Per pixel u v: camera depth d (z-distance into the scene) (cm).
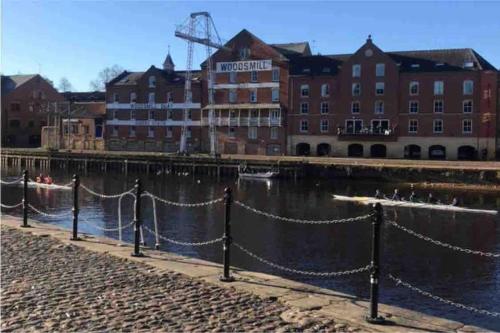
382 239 2867
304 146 8250
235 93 8700
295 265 2322
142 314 838
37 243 1431
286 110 8306
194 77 9381
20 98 11344
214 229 3148
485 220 3616
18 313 831
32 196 4697
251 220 3488
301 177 6481
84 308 863
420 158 7588
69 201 4366
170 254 1340
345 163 6406
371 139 7731
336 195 5000
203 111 8969
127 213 3697
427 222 3538
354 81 7856
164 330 767
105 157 7875
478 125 7300
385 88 7700
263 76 8488
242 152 8650
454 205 4191
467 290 1966
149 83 9469
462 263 2361
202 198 4906
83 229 3047
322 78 8031
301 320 822
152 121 9450
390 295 1883
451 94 7412
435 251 2589
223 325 794
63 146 10319
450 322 839
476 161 6938
